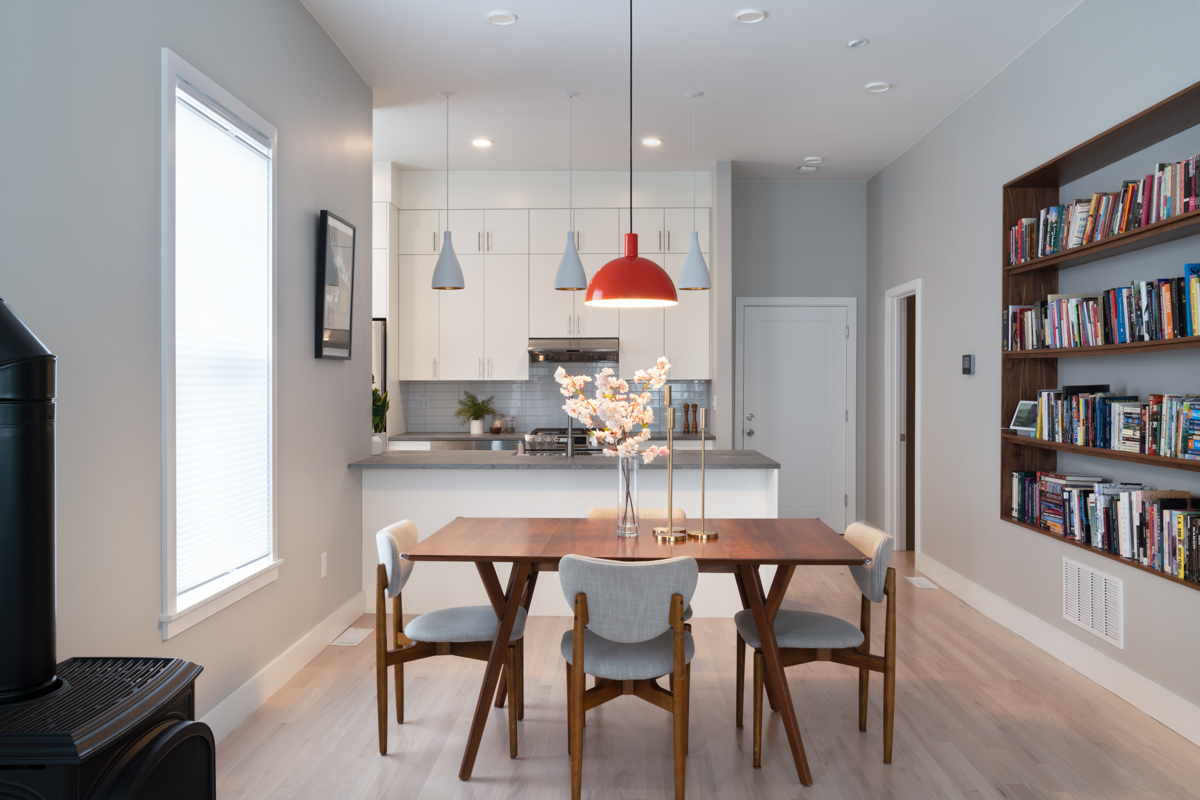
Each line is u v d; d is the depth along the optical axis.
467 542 2.78
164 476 2.40
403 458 4.42
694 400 6.61
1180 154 3.07
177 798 1.60
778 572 2.71
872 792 2.45
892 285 5.99
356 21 3.67
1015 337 4.00
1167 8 2.95
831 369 6.66
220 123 2.77
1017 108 4.07
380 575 2.71
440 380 6.47
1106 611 3.28
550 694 3.25
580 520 3.25
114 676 1.65
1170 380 3.12
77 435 2.03
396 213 6.23
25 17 1.84
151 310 2.35
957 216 4.78
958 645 3.86
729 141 5.52
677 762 2.32
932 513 5.13
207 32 2.66
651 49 3.99
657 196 6.32
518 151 5.77
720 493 4.30
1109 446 3.28
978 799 2.41
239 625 2.94
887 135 5.38
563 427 6.65
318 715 3.02
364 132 4.38
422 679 3.42
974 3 3.51
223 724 2.80
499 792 2.46
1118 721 2.96
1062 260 3.55
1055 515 3.69
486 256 6.34
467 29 3.76
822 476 6.66
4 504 1.46
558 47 3.96
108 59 2.13
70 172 1.99
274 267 3.14
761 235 6.61
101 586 2.13
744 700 3.20
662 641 2.55
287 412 3.34
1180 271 3.00
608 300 3.21
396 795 2.43
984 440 4.40
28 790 1.33
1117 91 3.25
